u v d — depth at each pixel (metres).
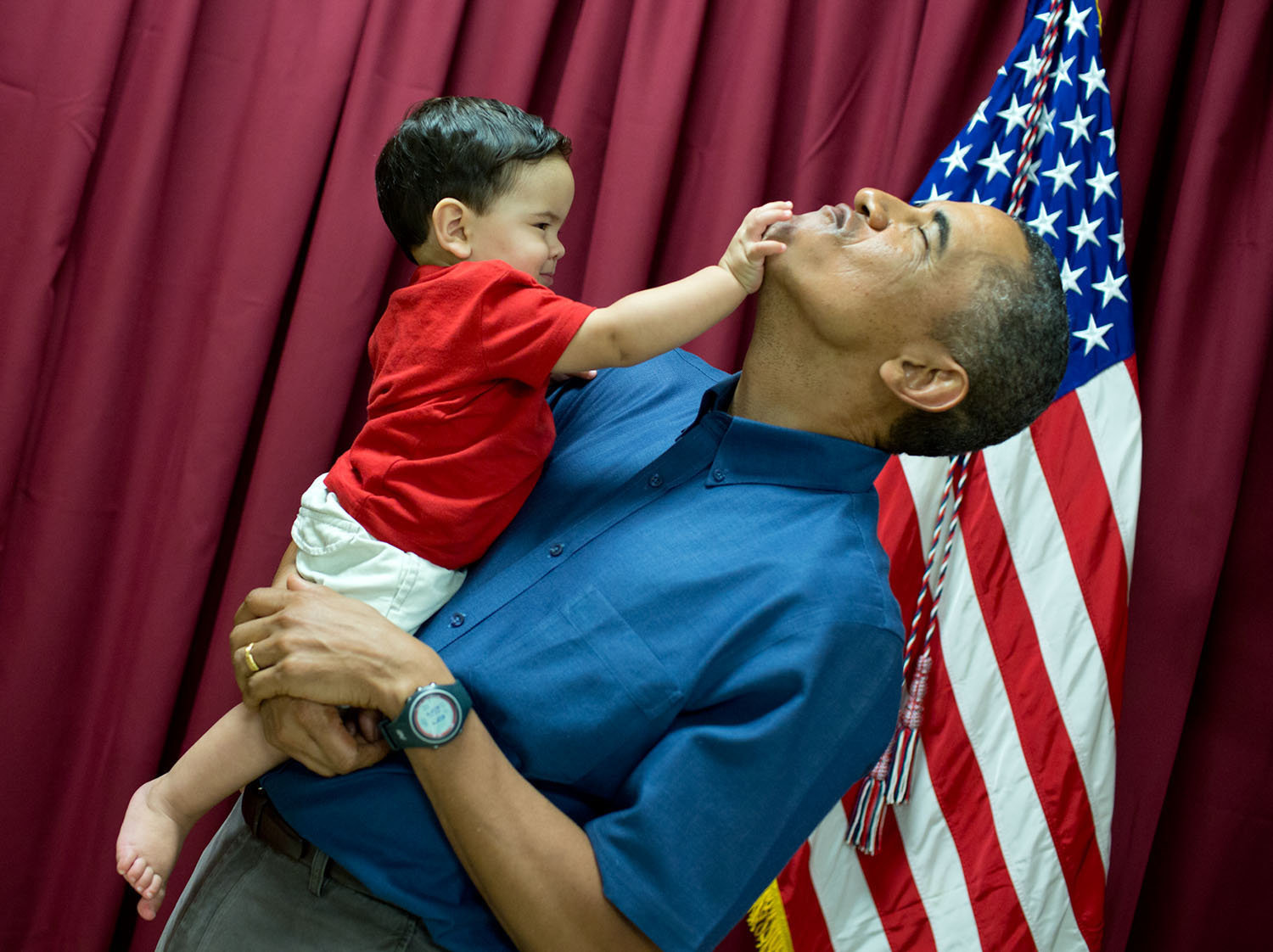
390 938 0.94
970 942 1.75
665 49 1.94
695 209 2.02
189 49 1.93
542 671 0.94
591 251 1.94
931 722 1.80
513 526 1.09
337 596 0.98
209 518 1.90
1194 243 1.88
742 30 2.00
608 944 0.87
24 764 1.91
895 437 1.05
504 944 0.96
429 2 1.94
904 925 1.77
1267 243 1.84
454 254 1.14
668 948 0.86
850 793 1.82
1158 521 1.90
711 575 0.94
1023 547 1.82
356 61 1.95
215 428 1.89
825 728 0.90
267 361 1.97
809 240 0.99
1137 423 1.83
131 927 2.00
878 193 1.02
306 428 1.90
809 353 1.00
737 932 1.92
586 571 0.99
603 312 1.00
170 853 1.05
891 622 0.94
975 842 1.78
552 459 1.15
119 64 1.94
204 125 1.98
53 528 1.91
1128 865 1.89
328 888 0.96
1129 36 1.94
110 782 1.89
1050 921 1.75
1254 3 1.86
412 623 1.03
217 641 1.89
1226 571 1.96
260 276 1.90
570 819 0.92
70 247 1.93
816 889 1.79
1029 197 1.87
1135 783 1.90
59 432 1.92
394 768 0.95
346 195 1.91
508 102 1.97
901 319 0.97
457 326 1.03
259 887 0.99
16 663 1.90
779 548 0.96
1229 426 1.85
